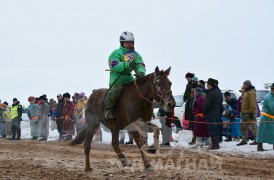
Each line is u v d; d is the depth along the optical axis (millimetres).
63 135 19906
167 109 8391
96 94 9625
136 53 9328
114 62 9008
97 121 9500
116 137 9266
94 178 8016
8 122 24422
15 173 8531
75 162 10492
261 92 19375
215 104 13922
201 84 15438
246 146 14492
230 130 16547
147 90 8633
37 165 9648
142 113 8773
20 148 14391
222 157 11633
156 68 8555
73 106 19766
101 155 12188
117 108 8961
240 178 8109
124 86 9016
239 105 16359
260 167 9781
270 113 13141
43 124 20641
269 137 13070
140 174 8398
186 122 15773
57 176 8211
